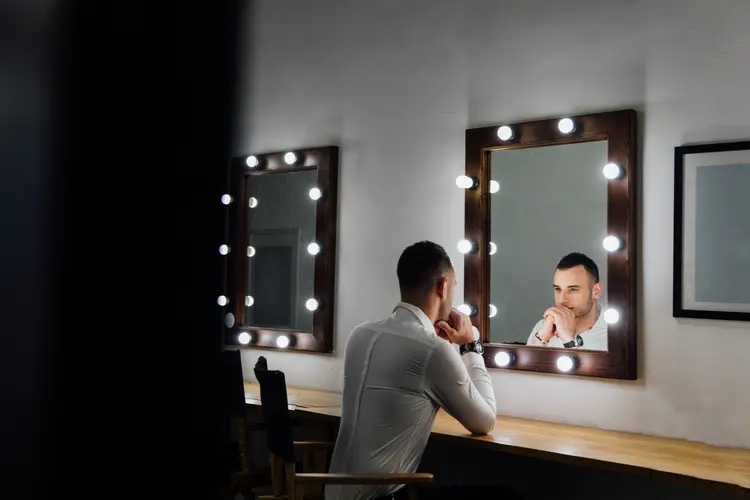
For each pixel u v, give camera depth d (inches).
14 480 36.6
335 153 113.7
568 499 87.2
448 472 98.1
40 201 36.3
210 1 38.8
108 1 36.7
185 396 39.8
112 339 37.9
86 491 37.5
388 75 108.5
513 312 92.5
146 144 37.6
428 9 104.3
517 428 84.6
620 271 84.0
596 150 87.1
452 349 72.1
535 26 93.4
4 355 36.2
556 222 89.7
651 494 81.0
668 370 81.4
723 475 63.7
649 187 83.6
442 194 101.3
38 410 36.8
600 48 87.9
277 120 122.3
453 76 101.0
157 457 39.0
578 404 87.5
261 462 119.1
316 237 114.1
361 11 112.3
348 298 111.1
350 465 71.6
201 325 40.4
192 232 39.3
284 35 122.2
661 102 83.1
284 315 117.9
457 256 99.0
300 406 97.3
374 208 109.0
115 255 37.8
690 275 79.9
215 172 39.8
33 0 35.2
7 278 35.9
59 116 36.2
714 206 78.6
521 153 93.4
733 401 77.0
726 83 78.7
